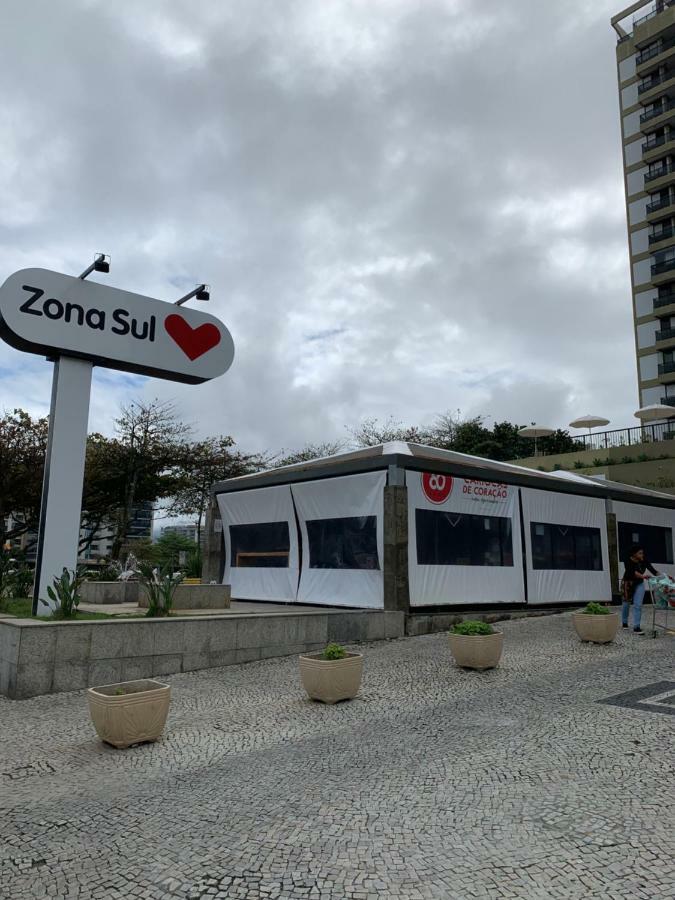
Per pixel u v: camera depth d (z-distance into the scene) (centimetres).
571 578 1652
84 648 894
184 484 3494
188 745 638
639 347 4791
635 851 380
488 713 706
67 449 1170
